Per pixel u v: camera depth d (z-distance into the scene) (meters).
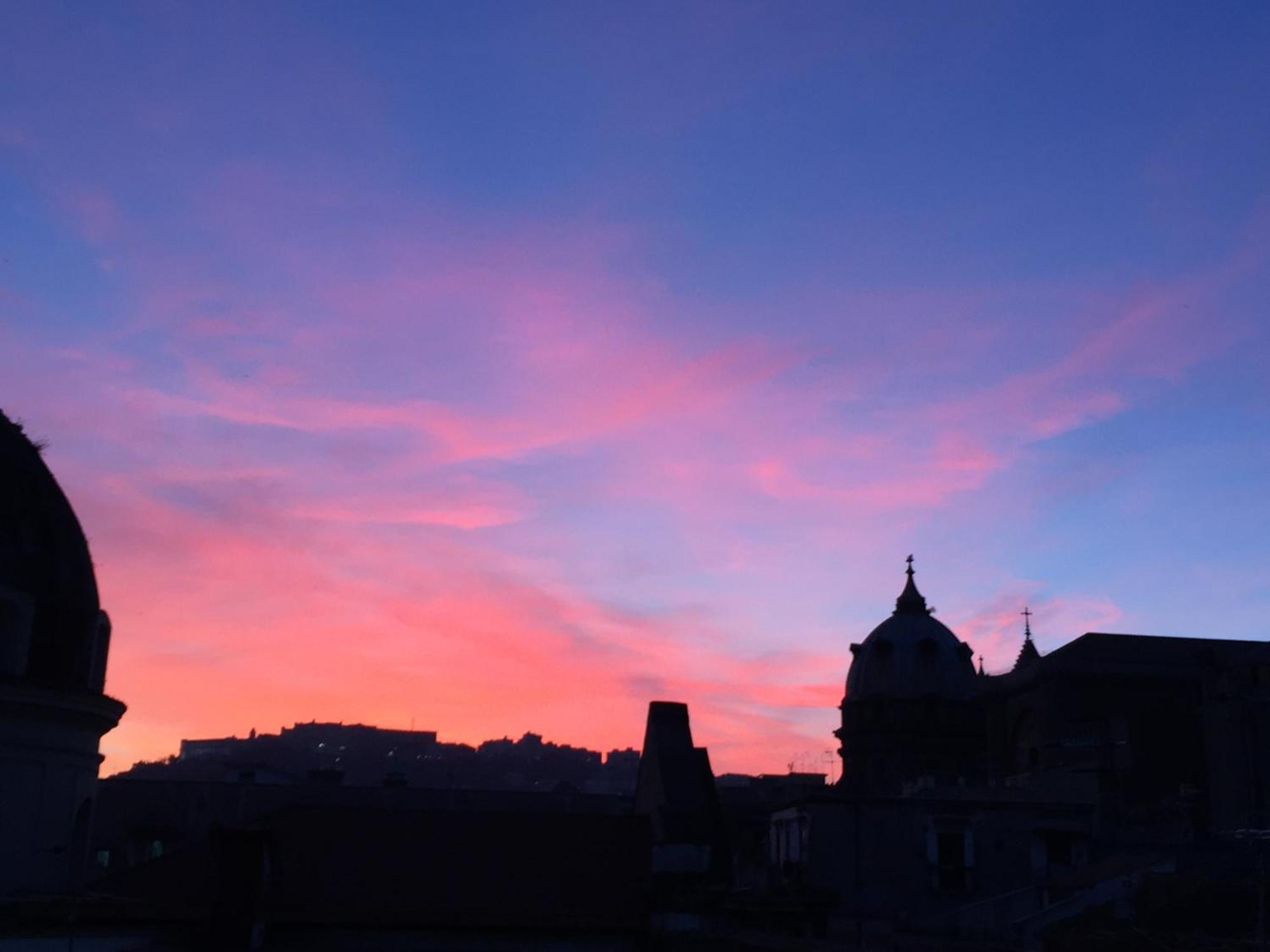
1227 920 45.97
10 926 30.70
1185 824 64.19
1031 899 53.28
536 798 80.75
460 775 153.12
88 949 32.53
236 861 36.16
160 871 37.06
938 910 55.62
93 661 36.69
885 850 56.53
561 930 37.62
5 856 32.56
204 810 74.38
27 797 33.41
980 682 105.31
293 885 37.12
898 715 104.94
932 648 107.56
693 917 37.81
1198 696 81.81
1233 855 53.12
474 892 38.19
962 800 58.25
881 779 103.12
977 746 104.31
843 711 109.44
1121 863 53.31
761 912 38.38
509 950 37.28
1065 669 82.19
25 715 33.38
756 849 69.00
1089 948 41.91
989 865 57.03
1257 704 72.50
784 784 104.50
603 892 39.16
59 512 36.72
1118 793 71.19
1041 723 83.94
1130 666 82.62
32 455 37.06
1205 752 76.19
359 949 36.28
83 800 35.59
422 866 38.97
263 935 35.44
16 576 34.44
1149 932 43.88
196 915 34.81
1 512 34.94
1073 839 57.78
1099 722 79.50
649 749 45.41
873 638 110.38
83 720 35.00
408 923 36.53
